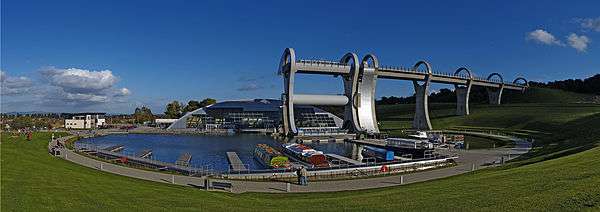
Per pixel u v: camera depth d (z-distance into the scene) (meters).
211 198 26.78
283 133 109.31
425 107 127.00
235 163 58.16
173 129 136.75
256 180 39.12
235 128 134.25
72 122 165.38
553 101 172.50
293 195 31.42
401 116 163.25
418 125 128.50
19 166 29.08
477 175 35.03
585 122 88.75
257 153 67.94
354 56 112.00
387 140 78.56
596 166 26.86
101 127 163.75
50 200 21.06
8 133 92.62
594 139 52.53
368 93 114.75
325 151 76.94
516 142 81.00
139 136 116.44
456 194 24.38
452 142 81.31
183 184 35.78
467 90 144.38
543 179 25.08
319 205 24.72
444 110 163.12
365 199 26.16
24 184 23.77
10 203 19.64
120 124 198.38
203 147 83.31
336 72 112.06
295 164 54.75
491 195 22.47
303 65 107.62
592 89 192.88
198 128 137.25
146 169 44.59
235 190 33.44
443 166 49.53
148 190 27.52
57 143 73.75
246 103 152.75
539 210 17.83
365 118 113.00
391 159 59.03
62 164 39.91
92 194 23.56
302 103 109.81
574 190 20.28
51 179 26.19
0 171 26.52
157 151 76.31
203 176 40.47
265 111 147.25
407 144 69.75
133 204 22.38
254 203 25.67
